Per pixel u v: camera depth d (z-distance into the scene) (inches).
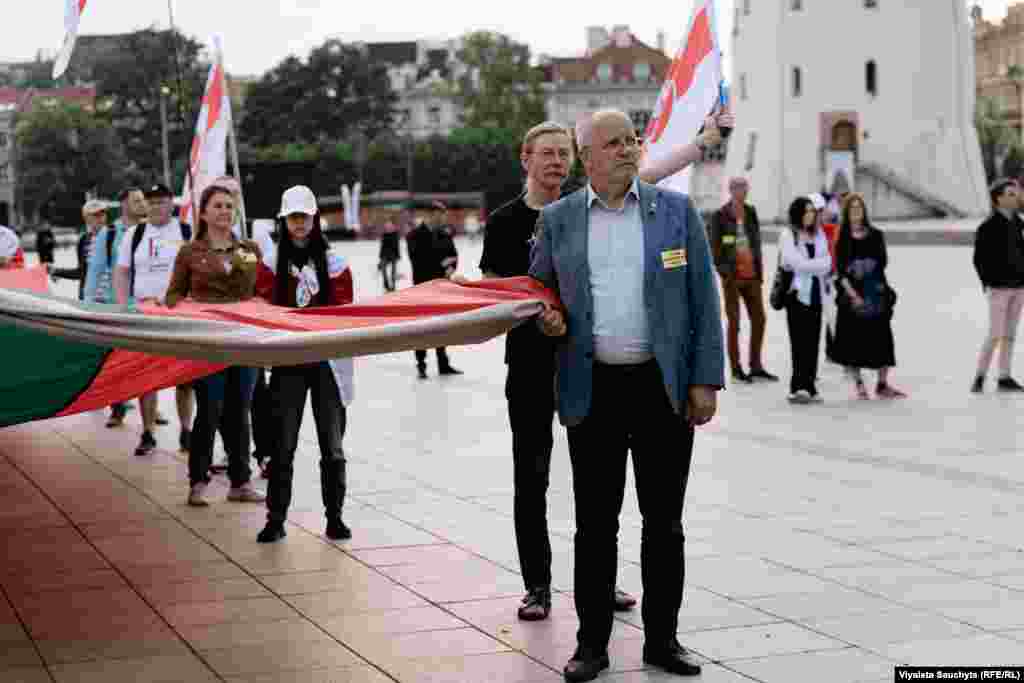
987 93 5748.0
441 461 466.9
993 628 264.1
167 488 431.2
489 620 280.4
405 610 288.7
